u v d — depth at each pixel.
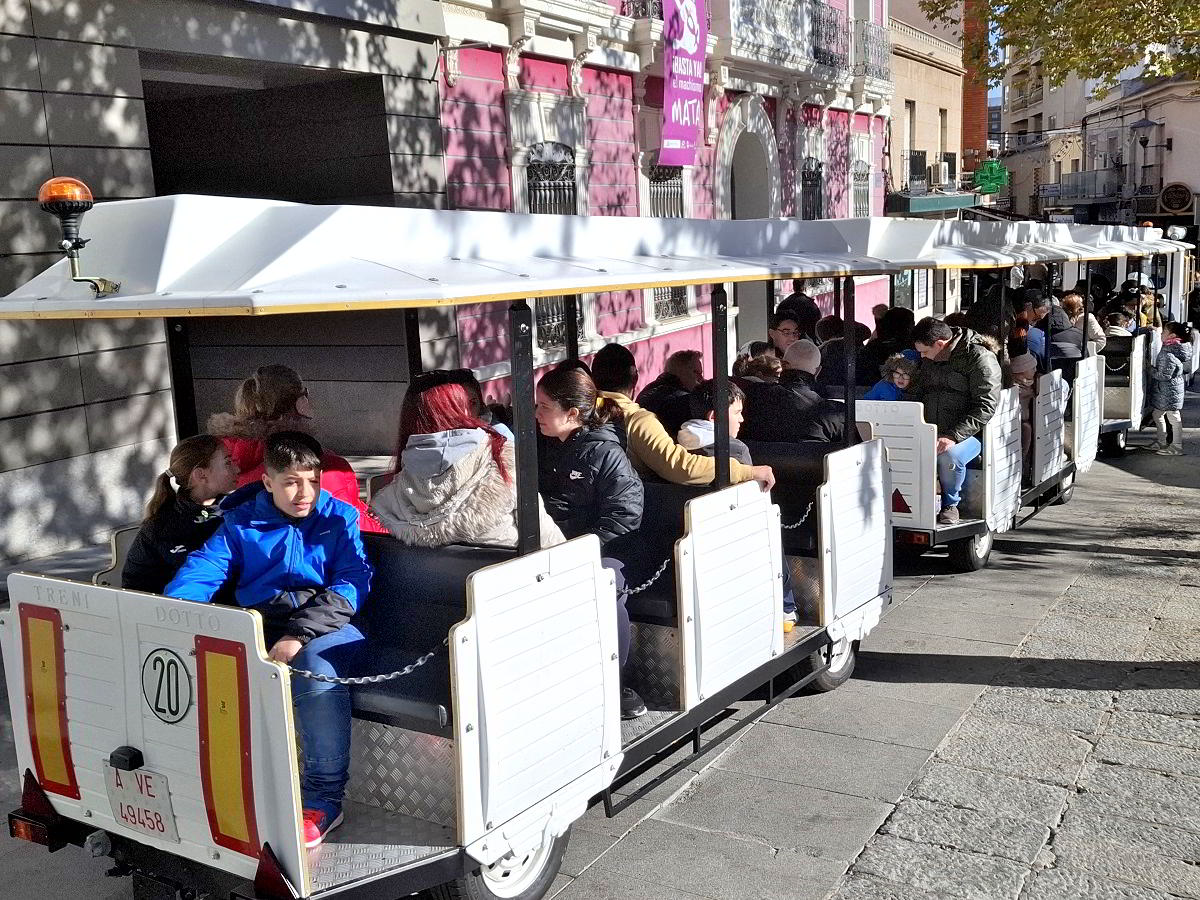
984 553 8.28
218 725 3.18
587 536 3.94
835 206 24.17
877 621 6.18
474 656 3.39
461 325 12.31
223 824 3.22
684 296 17.69
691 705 4.56
